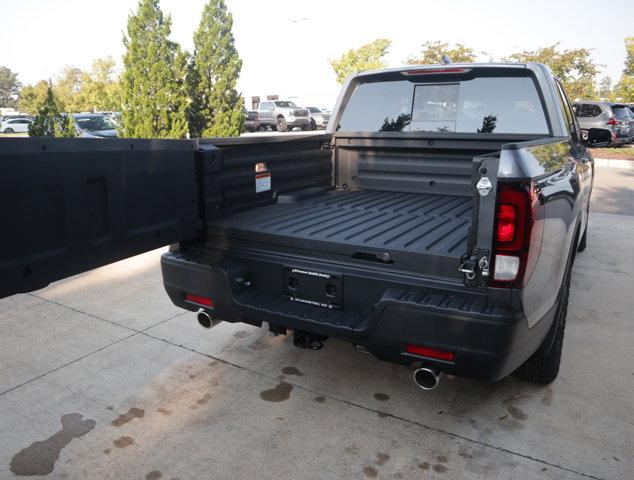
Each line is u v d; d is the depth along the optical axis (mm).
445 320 2244
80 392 3160
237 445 2666
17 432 2777
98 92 48125
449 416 2908
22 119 36469
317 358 3588
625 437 2695
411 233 2826
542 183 2273
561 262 2723
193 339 3871
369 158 4398
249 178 3406
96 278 5238
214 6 12711
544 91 3627
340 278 2604
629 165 14922
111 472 2479
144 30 11219
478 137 3873
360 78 4328
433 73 3953
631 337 3875
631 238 6844
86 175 2162
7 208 1894
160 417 2912
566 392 3133
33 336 3916
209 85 12914
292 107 29719
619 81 34625
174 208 2695
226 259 2965
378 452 2605
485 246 2168
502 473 2445
